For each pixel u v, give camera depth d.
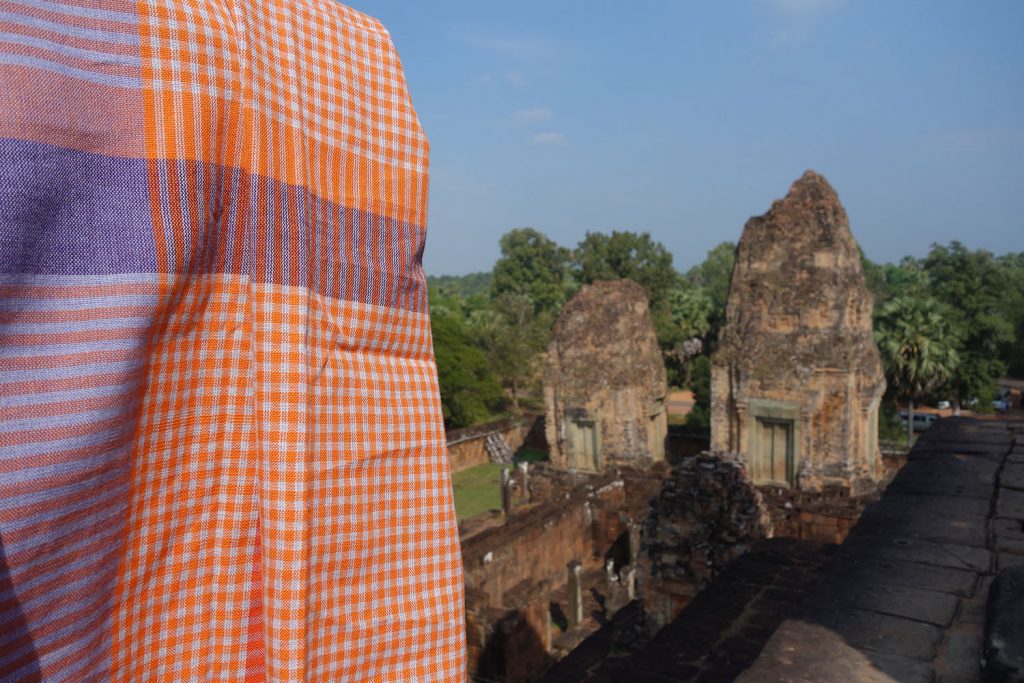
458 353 42.50
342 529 1.78
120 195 1.37
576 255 69.38
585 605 21.70
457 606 2.03
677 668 7.67
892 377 36.72
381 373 1.94
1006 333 44.88
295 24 1.82
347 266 1.85
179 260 1.46
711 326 57.16
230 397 1.65
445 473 2.09
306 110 1.79
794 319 23.77
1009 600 3.62
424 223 2.07
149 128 1.42
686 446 36.88
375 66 2.00
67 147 1.29
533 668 16.66
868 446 23.67
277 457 1.63
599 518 26.20
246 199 1.60
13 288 1.21
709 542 13.87
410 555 1.95
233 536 1.70
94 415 1.33
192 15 1.48
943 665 3.60
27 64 1.23
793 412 23.45
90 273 1.33
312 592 1.71
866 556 4.89
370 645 1.83
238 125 1.57
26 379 1.24
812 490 23.03
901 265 85.50
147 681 1.60
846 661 3.60
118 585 1.50
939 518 5.59
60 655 1.32
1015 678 2.98
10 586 1.21
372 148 1.94
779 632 3.92
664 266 65.75
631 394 30.86
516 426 44.81
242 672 1.72
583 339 31.61
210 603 1.68
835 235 23.53
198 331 1.57
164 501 1.59
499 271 85.88
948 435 8.25
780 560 10.90
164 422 1.55
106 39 1.37
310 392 1.70
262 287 1.63
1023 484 6.30
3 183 1.18
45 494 1.26
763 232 24.61
